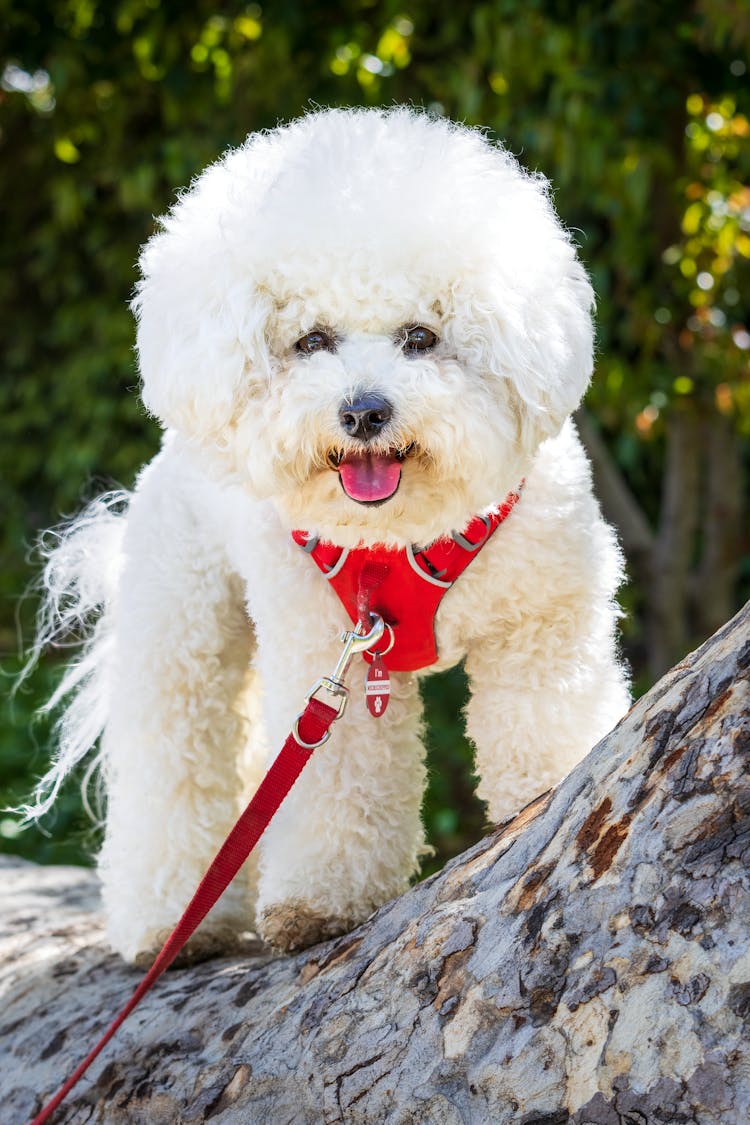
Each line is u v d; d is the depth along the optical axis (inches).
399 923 72.7
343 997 70.0
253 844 80.3
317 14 215.0
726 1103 53.1
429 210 79.8
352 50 219.9
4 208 317.4
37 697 257.4
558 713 85.4
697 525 281.3
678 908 56.6
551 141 188.1
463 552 83.2
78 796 208.2
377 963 70.1
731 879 55.6
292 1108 68.8
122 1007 90.6
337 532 82.4
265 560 88.7
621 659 107.5
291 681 88.0
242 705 110.3
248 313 81.9
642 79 184.2
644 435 220.7
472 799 213.0
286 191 80.9
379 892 87.0
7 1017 98.3
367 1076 65.2
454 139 85.9
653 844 58.4
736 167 217.5
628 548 239.3
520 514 83.8
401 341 82.0
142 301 88.9
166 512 105.0
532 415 82.6
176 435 91.9
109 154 272.5
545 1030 59.1
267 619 89.1
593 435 224.5
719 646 61.8
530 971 60.7
